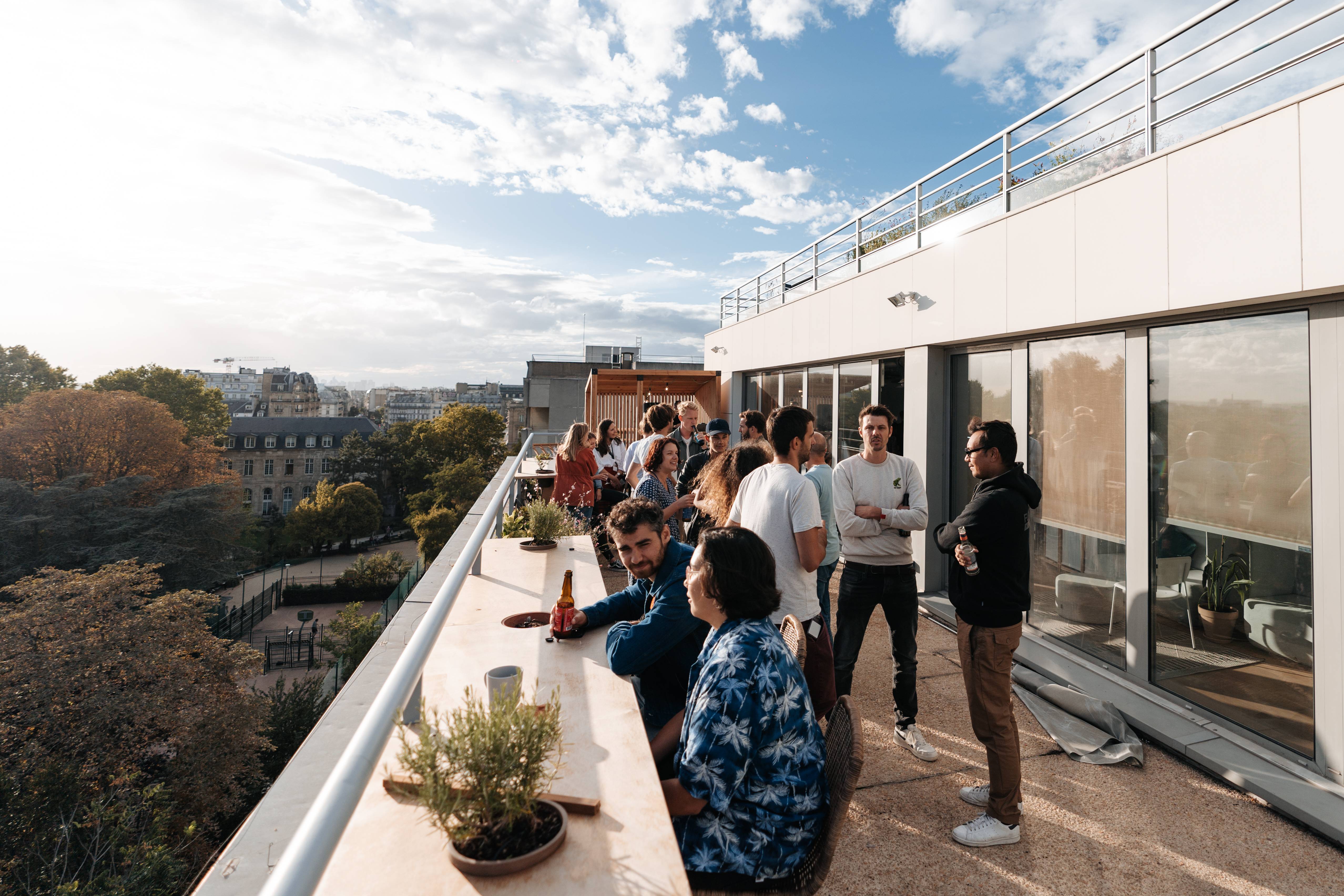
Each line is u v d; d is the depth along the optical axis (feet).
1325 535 10.61
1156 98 14.03
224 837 65.98
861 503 12.46
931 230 21.52
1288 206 10.69
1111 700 13.56
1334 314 10.55
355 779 3.43
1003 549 9.14
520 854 4.04
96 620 73.56
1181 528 13.44
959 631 9.67
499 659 7.40
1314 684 10.77
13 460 129.70
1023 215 17.03
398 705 4.11
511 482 15.69
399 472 280.10
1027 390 17.92
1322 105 10.16
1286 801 9.86
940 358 21.33
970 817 9.93
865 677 15.23
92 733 64.08
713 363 46.47
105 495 126.93
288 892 2.71
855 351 25.85
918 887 8.44
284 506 304.91
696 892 5.22
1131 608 14.47
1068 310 15.52
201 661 75.92
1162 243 13.10
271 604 176.96
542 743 4.24
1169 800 10.39
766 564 5.54
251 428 311.68
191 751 67.15
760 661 5.27
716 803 4.93
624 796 4.82
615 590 19.62
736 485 11.40
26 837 54.34
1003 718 9.25
